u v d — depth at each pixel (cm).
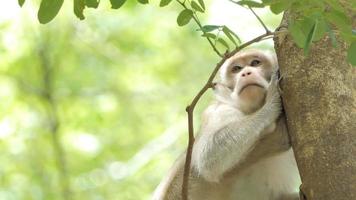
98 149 1820
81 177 1752
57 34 1922
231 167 848
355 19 629
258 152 826
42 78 1862
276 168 891
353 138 589
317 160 593
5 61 1850
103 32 2002
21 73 1859
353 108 603
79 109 1900
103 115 1908
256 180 887
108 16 1997
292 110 629
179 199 914
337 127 596
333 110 604
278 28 658
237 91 872
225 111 899
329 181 582
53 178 1700
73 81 1938
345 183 574
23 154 1767
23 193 1675
